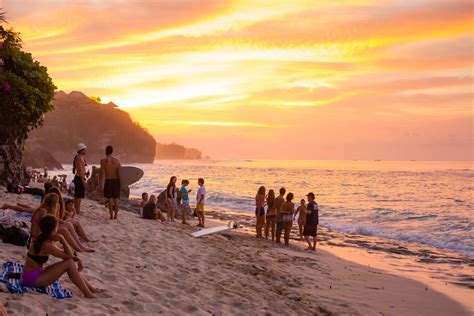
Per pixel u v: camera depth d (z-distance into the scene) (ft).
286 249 56.18
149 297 25.52
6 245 29.76
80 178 49.96
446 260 57.41
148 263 34.22
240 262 41.68
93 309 21.68
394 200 163.94
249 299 29.40
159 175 369.30
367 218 108.99
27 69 66.59
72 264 23.09
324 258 52.70
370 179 339.16
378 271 47.55
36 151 509.76
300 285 36.50
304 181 304.91
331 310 30.48
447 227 91.71
